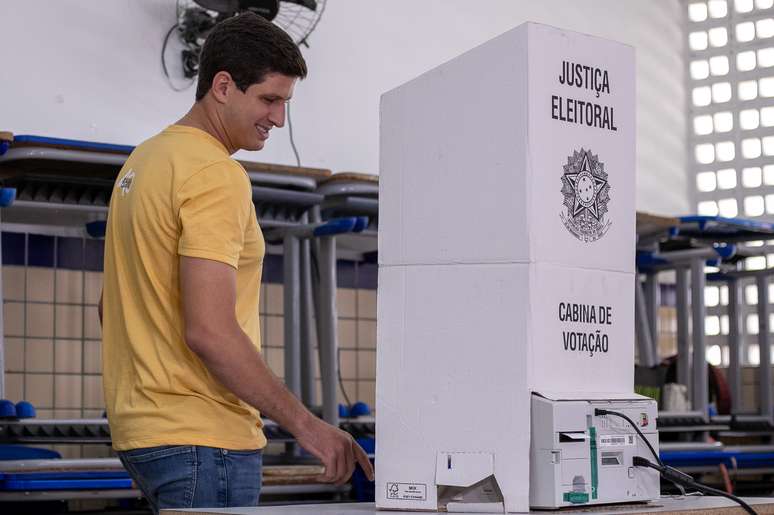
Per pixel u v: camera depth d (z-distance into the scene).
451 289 1.99
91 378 6.17
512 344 1.91
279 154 6.88
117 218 2.35
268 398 2.18
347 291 7.23
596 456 1.94
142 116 6.37
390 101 2.12
